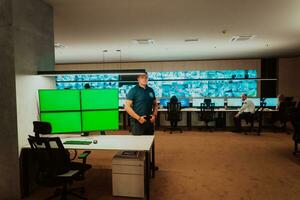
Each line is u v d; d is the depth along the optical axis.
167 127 9.22
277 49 7.39
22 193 3.05
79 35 5.43
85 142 3.18
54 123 3.36
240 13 4.05
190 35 5.54
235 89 9.40
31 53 3.22
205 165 4.48
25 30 3.08
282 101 8.00
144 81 3.78
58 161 2.60
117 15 4.10
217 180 3.73
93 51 7.44
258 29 5.07
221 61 9.42
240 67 9.35
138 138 3.48
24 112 3.06
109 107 3.61
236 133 7.93
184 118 9.66
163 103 9.27
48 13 3.66
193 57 8.95
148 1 3.50
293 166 4.38
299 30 5.16
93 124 3.54
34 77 3.30
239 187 3.46
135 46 6.72
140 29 5.00
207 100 8.66
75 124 3.46
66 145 3.03
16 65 2.91
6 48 2.87
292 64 9.06
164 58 9.13
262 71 9.27
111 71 3.47
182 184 3.58
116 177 3.13
